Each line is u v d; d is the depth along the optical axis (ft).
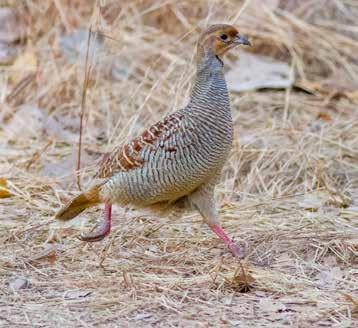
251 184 50.52
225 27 40.34
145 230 44.24
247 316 35.73
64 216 41.91
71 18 65.51
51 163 52.70
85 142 55.57
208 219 40.93
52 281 39.09
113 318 35.60
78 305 36.68
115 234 43.83
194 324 34.96
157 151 39.27
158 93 59.52
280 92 63.62
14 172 51.37
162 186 39.58
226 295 37.73
